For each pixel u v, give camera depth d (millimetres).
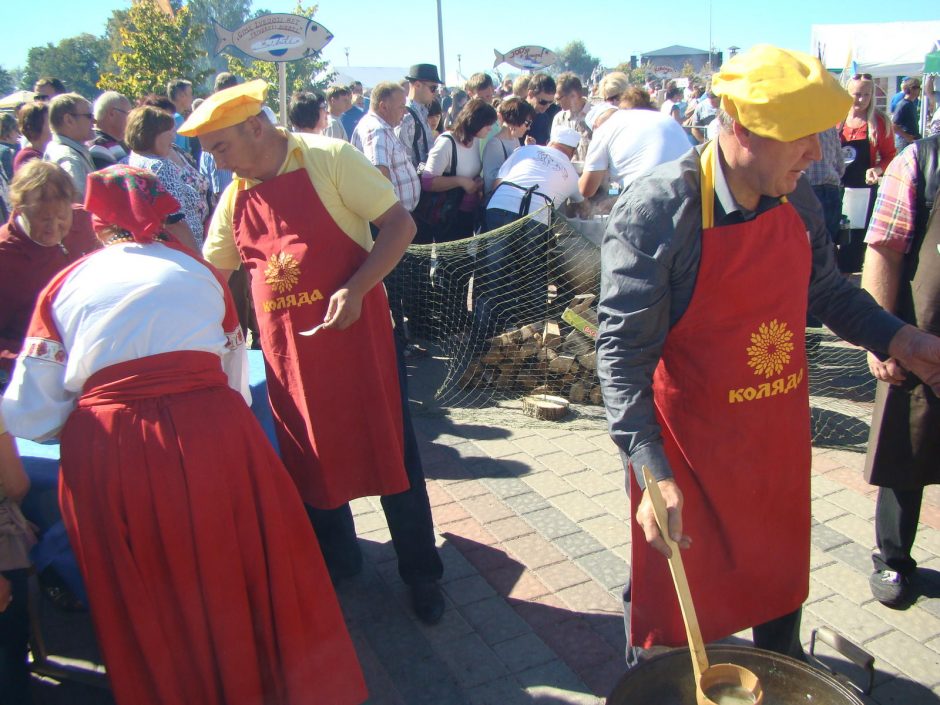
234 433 2082
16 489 2152
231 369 2422
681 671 1808
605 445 4320
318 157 2473
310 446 2652
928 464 2701
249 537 2100
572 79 7355
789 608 2164
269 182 2490
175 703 2057
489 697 2566
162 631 2033
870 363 2684
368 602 3047
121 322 2004
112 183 2133
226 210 2668
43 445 2561
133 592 1984
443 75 22156
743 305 1856
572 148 5957
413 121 6688
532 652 2758
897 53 15328
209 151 2420
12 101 8969
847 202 6910
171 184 4383
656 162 5086
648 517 1748
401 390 2799
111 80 16141
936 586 3010
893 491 2826
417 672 2680
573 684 2609
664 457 1830
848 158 6941
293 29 7195
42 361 2045
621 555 3295
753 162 1725
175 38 16375
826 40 15961
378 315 2658
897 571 2928
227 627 2061
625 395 1854
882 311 2070
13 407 2051
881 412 2717
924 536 3328
